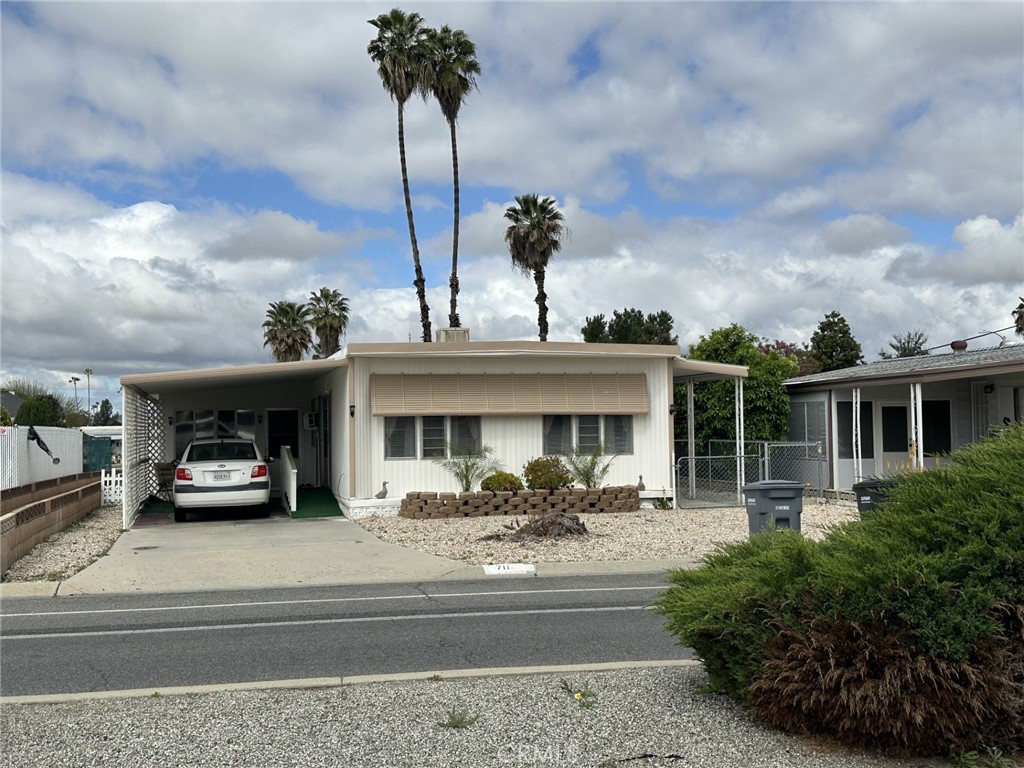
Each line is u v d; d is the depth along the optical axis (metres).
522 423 19.36
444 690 6.33
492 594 10.84
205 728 5.57
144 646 8.20
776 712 5.21
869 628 5.01
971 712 4.80
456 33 36.09
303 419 24.33
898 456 22.16
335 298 54.06
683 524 16.80
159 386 19.67
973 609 4.89
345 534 16.16
